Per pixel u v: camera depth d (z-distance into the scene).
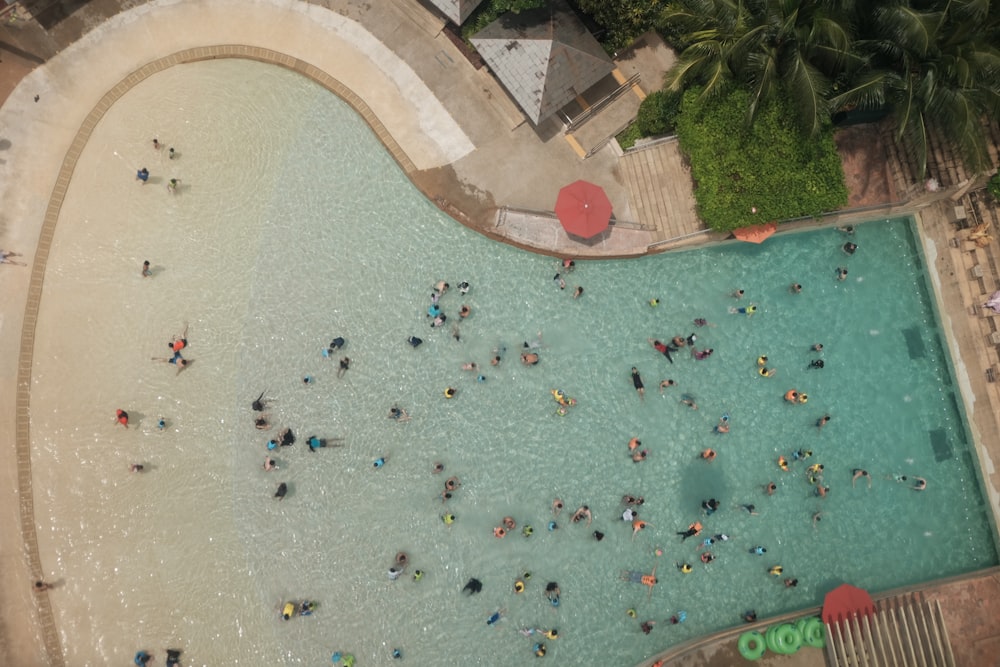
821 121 23.16
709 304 27.44
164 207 26.95
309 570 26.05
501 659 25.67
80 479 25.94
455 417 26.84
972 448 26.52
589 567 26.28
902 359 27.39
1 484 25.53
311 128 27.38
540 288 27.30
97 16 26.92
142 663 25.08
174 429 26.39
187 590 25.73
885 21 21.02
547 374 27.11
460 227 27.20
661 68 27.44
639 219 26.91
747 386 27.22
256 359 26.78
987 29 20.95
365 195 27.28
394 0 27.44
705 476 26.81
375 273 27.17
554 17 25.61
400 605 25.97
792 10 21.80
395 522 26.36
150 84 27.06
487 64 25.69
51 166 26.55
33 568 25.44
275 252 27.09
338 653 25.59
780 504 26.69
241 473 26.33
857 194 26.59
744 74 23.94
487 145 27.14
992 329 25.41
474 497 26.53
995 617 24.95
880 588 26.17
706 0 23.16
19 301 26.12
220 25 27.22
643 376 27.16
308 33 27.31
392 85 27.27
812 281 27.55
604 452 26.88
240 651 25.56
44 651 25.17
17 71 26.52
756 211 24.64
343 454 26.56
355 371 26.88
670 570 26.30
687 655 24.94
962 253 26.00
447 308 27.11
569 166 27.14
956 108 21.31
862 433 27.08
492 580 26.14
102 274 26.62
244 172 27.17
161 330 26.67
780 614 25.88
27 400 25.89
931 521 26.66
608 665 25.66
